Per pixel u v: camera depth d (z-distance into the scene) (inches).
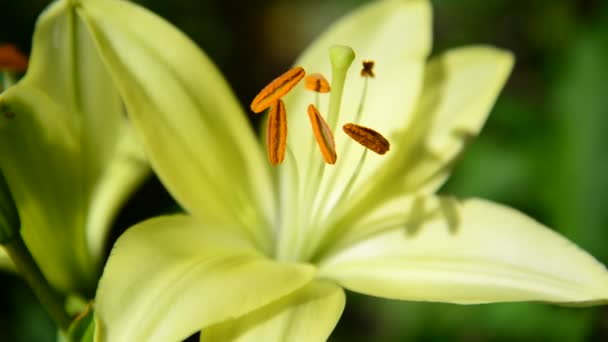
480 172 21.3
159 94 16.4
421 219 16.8
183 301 15.1
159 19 16.6
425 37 17.4
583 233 21.0
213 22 26.1
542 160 21.3
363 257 16.7
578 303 15.7
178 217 16.1
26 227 16.4
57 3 16.1
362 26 17.5
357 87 17.3
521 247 16.3
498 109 21.6
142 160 17.7
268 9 30.5
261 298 15.4
